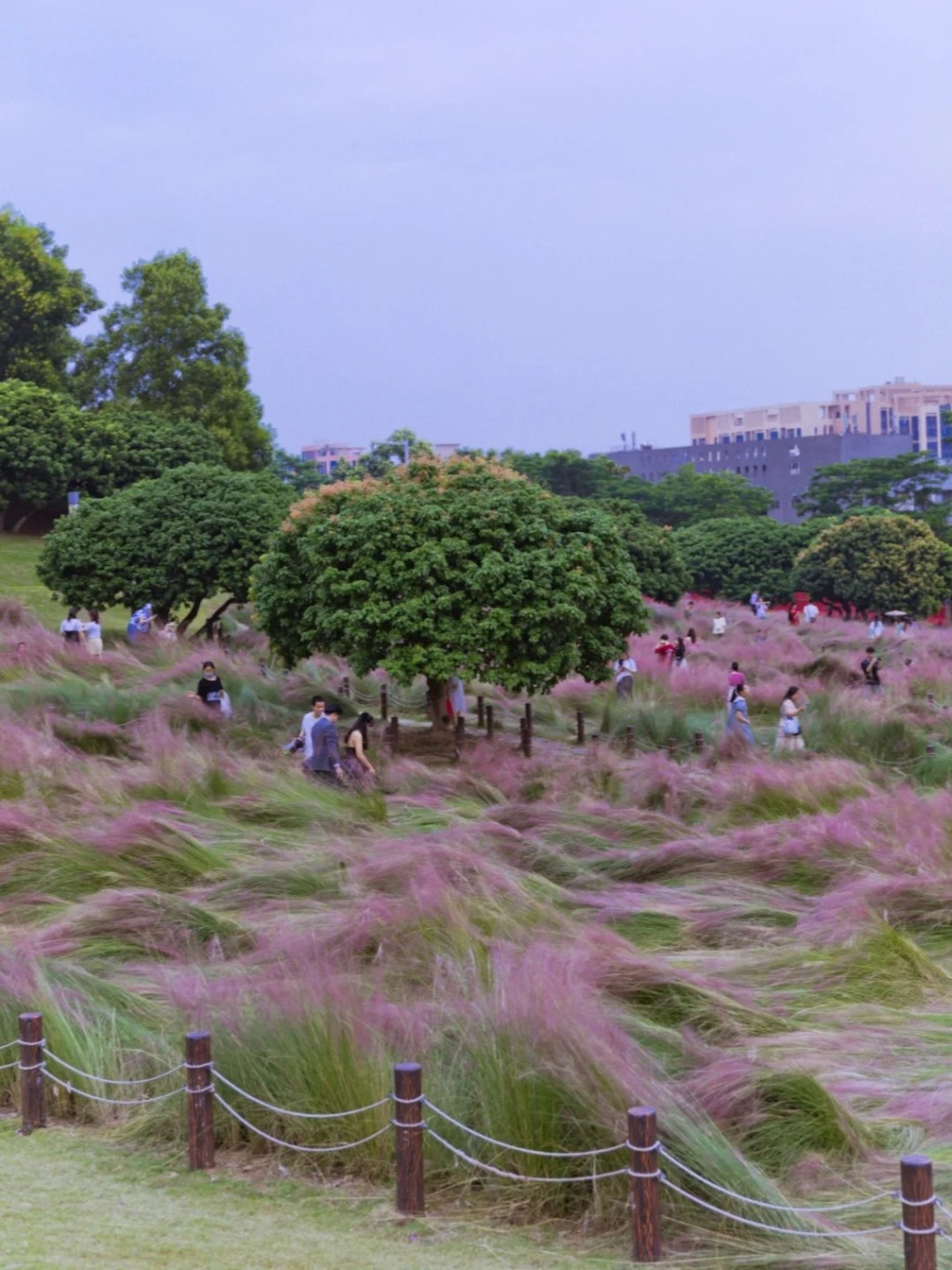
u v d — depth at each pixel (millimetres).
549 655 21922
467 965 9359
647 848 14484
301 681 26047
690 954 10953
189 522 34031
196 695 22016
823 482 117375
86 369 67438
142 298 66812
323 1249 6102
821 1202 6625
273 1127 7367
